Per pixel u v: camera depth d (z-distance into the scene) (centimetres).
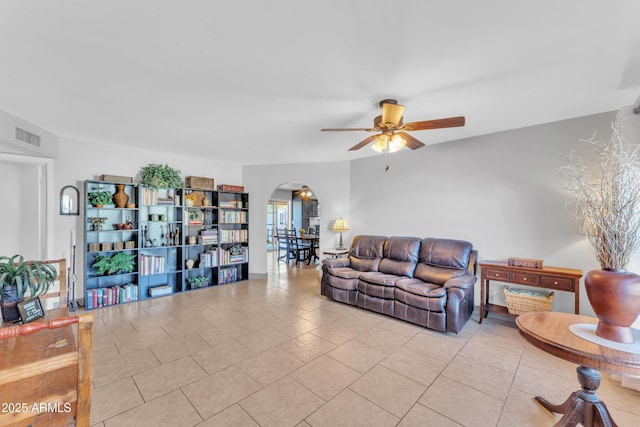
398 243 407
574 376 224
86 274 371
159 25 153
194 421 173
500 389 208
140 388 205
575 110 278
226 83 220
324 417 178
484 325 327
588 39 165
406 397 198
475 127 333
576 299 273
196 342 280
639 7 138
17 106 265
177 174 461
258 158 509
